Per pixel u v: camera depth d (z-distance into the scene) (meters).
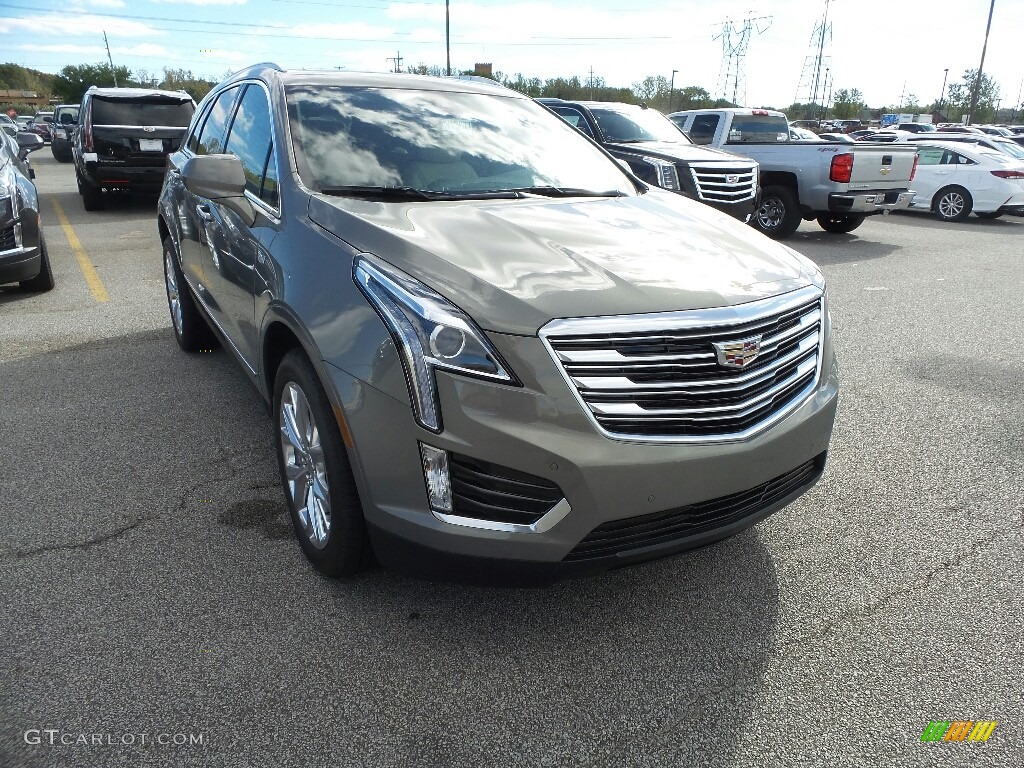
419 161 3.38
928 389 5.12
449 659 2.49
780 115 12.88
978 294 8.18
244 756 2.10
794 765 2.12
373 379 2.33
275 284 2.85
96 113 12.24
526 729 2.22
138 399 4.59
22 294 7.25
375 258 2.47
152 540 3.11
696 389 2.32
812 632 2.67
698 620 2.72
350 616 2.68
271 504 3.41
